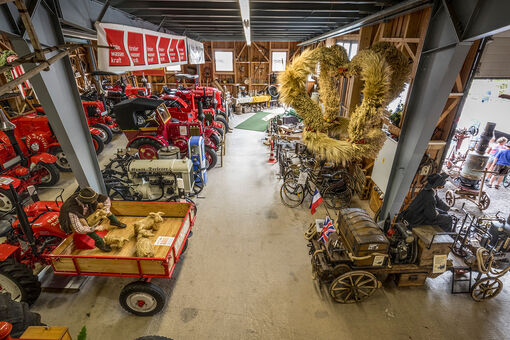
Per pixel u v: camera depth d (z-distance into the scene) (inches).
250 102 583.5
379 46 144.0
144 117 264.8
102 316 144.9
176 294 159.2
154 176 219.6
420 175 217.8
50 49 99.3
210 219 230.4
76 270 137.1
